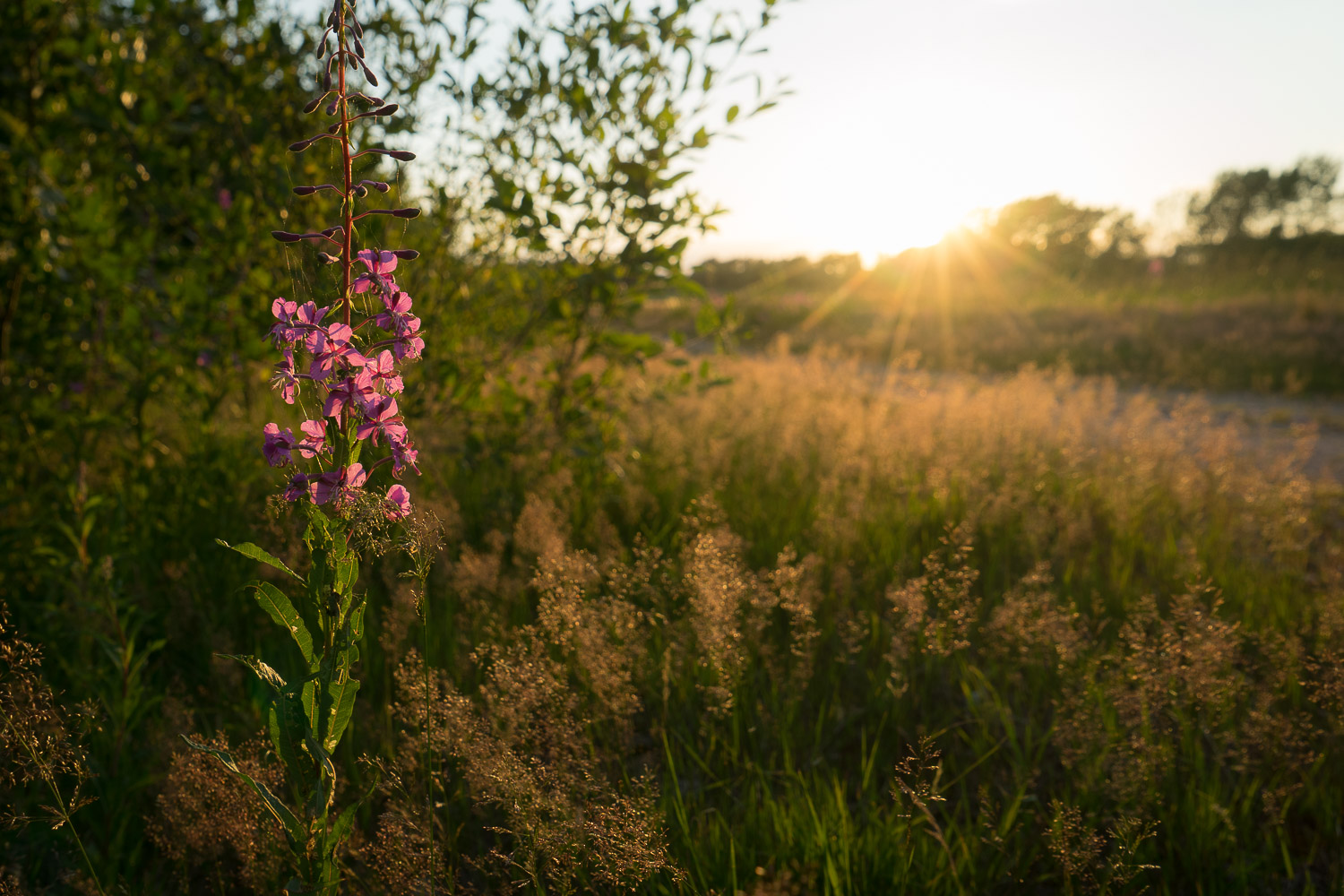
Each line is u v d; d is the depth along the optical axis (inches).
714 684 111.4
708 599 103.4
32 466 159.5
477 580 120.3
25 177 164.4
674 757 104.3
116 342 165.6
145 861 87.4
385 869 73.5
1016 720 114.5
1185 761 100.6
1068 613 128.5
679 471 214.7
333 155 161.6
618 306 175.6
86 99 163.9
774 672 114.6
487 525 158.2
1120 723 102.1
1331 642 109.7
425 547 62.2
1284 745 99.1
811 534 169.0
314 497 58.1
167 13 167.0
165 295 170.9
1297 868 90.7
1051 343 602.9
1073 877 84.8
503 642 111.3
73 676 100.1
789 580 114.4
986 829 92.7
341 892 78.4
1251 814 98.0
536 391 207.5
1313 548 189.3
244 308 167.0
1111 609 147.0
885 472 203.5
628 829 70.7
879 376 502.0
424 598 67.2
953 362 586.2
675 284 175.5
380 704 108.7
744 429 250.5
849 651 128.4
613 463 187.8
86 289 162.9
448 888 75.9
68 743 74.0
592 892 73.8
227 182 172.2
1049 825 90.7
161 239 177.0
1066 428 242.4
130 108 172.1
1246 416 369.4
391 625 110.3
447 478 190.5
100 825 87.8
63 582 105.0
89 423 152.4
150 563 129.0
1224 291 882.8
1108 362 540.1
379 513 58.3
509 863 74.9
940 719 115.9
